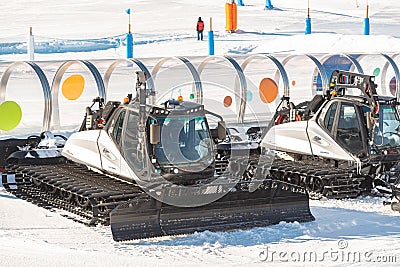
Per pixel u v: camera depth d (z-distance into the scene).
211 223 19.47
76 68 51.22
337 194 23.47
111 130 22.25
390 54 39.84
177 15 83.69
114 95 42.50
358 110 24.17
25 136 31.80
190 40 65.38
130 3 94.06
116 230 18.41
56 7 91.62
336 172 23.88
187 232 19.00
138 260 16.72
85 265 16.31
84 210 21.33
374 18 82.06
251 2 95.62
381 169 24.31
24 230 19.47
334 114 24.91
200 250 17.62
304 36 58.75
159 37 68.00
